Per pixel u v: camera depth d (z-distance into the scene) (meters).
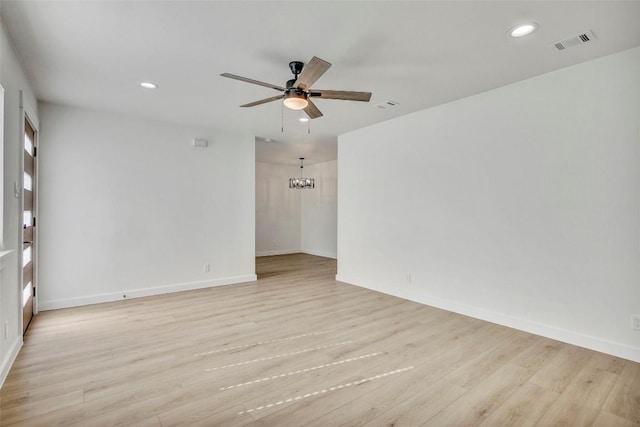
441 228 4.11
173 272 4.89
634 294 2.69
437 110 4.13
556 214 3.12
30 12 2.17
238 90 3.56
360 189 5.27
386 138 4.82
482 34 2.47
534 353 2.83
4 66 2.32
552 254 3.15
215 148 5.29
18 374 2.43
